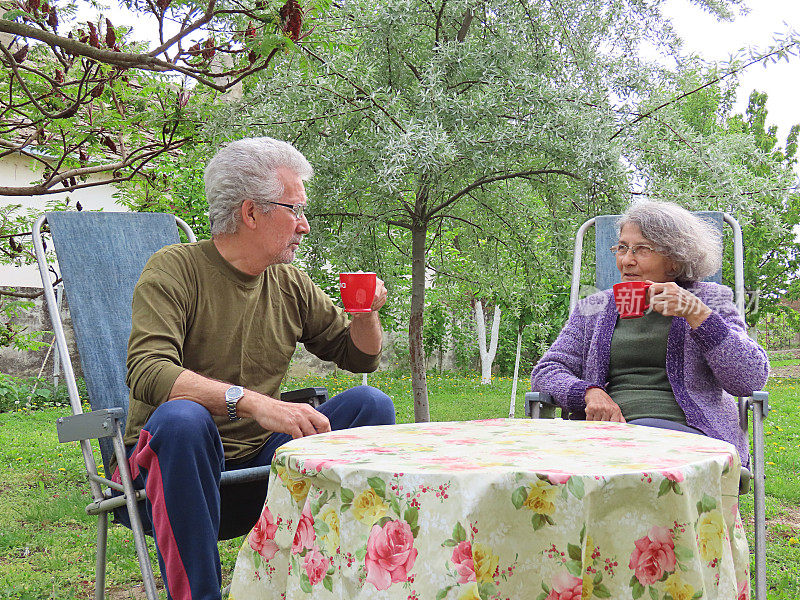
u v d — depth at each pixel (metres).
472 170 4.96
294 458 1.51
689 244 2.78
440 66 5.05
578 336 2.95
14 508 4.49
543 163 5.23
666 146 4.98
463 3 5.11
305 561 1.46
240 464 2.40
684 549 1.36
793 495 4.61
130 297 2.82
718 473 1.48
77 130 3.84
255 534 1.58
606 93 5.18
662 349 2.72
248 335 2.45
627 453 1.54
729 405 2.68
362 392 2.41
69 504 4.47
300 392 2.63
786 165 5.30
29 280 9.82
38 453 6.31
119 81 3.80
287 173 2.42
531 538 1.32
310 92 4.72
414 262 5.94
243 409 2.03
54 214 2.79
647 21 5.45
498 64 5.14
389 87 4.91
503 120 5.02
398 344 13.88
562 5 5.30
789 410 8.98
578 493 1.30
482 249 6.24
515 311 6.93
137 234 2.95
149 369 2.10
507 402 10.12
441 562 1.26
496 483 1.30
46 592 3.04
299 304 2.67
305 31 3.20
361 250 5.63
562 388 2.71
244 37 3.12
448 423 2.07
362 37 5.21
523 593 1.31
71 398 2.51
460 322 13.76
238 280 2.43
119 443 2.14
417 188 5.34
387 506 1.35
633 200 4.96
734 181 4.86
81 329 2.65
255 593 1.56
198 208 8.47
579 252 3.38
